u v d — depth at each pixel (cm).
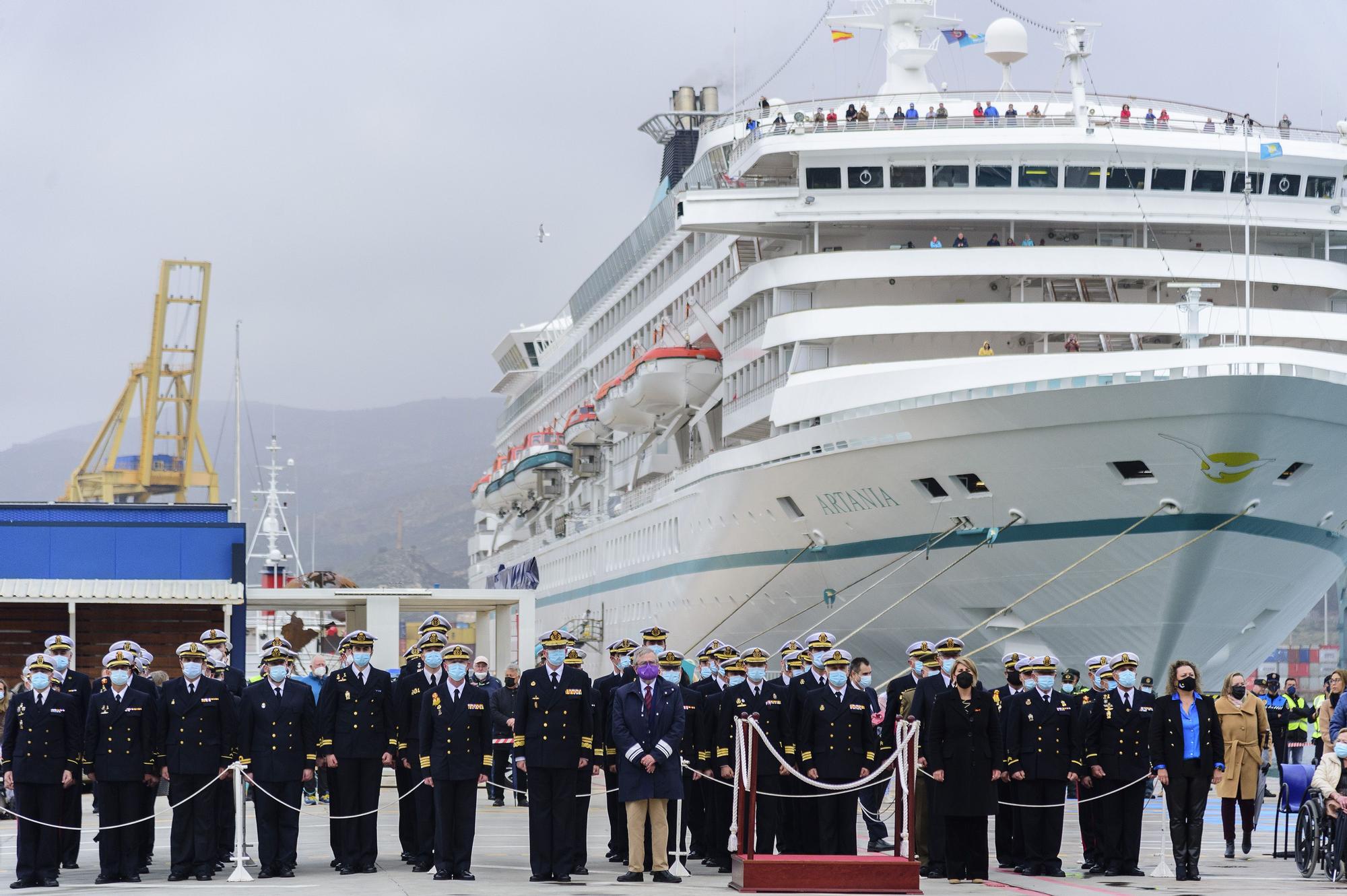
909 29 5219
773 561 4534
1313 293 4391
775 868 1734
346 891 1802
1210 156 4253
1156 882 1911
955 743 1933
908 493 3903
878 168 4306
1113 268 4147
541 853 1936
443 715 1970
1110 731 2002
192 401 11931
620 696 1920
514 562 8419
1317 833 1917
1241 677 2241
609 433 6631
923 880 1961
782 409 4247
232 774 2088
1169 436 3366
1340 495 3641
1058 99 4794
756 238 4734
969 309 4109
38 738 1966
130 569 4156
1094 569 3625
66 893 1859
